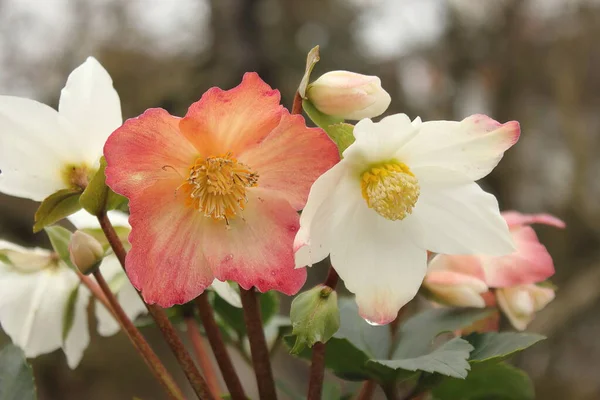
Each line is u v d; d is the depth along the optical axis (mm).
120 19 1463
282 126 302
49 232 354
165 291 301
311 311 303
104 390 1300
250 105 296
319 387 327
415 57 1761
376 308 315
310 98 320
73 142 328
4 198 1320
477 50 1805
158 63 1333
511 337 349
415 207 327
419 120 306
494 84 1831
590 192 1862
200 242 309
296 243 286
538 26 1839
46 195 330
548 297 377
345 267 312
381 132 305
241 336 407
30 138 324
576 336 1706
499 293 375
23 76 1493
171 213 307
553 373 1655
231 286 366
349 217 319
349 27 1490
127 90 1286
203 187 309
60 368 1309
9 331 370
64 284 376
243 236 310
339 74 320
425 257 325
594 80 1942
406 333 381
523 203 1834
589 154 1895
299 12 1419
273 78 1332
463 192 323
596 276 1552
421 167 324
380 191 314
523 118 1847
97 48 1433
